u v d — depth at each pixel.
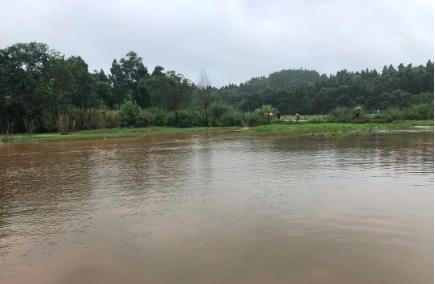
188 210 9.87
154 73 83.19
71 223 9.10
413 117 54.59
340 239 7.56
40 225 9.02
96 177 15.03
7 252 7.43
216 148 25.30
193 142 30.84
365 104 100.56
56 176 15.50
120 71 81.56
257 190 11.96
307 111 112.81
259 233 8.00
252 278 6.08
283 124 51.12
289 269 6.35
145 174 15.44
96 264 6.77
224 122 57.41
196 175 14.93
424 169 14.91
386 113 56.66
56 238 8.11
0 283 6.18
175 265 6.61
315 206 9.91
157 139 35.38
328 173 14.59
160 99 72.19
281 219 8.89
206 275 6.22
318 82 125.31
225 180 13.75
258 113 57.44
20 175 15.97
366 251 6.96
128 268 6.56
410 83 103.31
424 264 6.40
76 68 56.47
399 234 7.75
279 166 16.66
